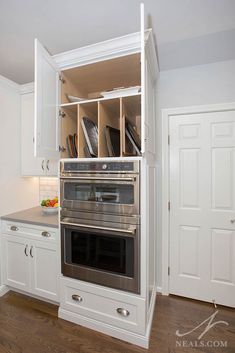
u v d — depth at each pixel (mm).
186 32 1525
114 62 1611
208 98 1977
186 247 2104
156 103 2156
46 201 2408
